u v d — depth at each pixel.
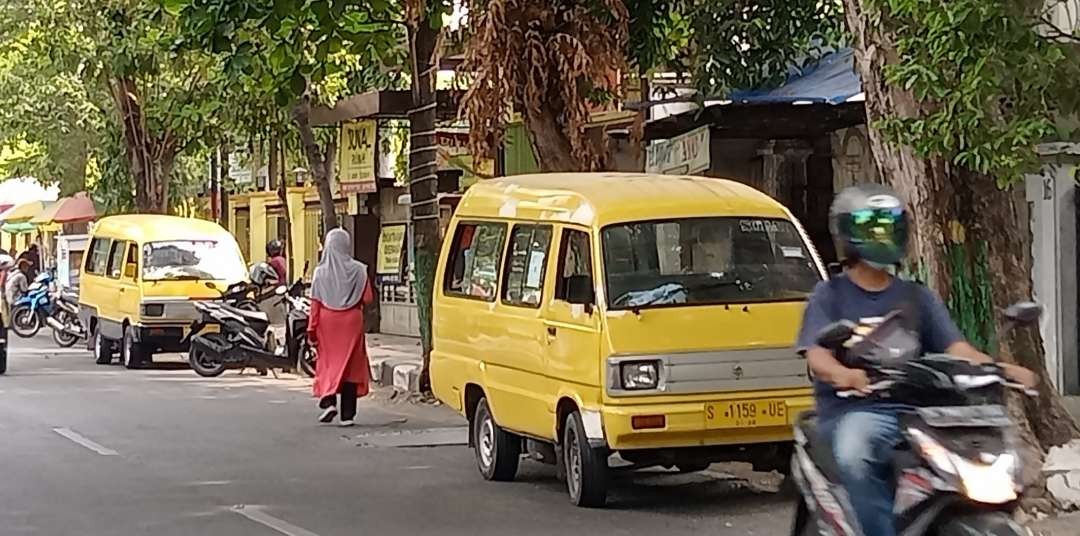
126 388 20.17
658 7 16.52
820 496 6.06
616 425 10.01
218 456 13.59
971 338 10.35
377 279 29.58
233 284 22.69
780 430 10.20
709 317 10.23
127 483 12.02
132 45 25.39
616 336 10.09
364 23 15.88
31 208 46.34
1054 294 15.20
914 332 6.07
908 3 8.80
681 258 10.64
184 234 23.55
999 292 10.43
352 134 27.34
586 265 10.59
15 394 19.19
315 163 24.28
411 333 28.11
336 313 15.84
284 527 10.08
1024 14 8.74
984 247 10.44
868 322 6.03
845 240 6.03
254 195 37.91
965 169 10.41
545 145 15.48
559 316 10.69
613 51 15.34
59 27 26.33
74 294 29.03
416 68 18.23
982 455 5.40
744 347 10.19
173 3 14.05
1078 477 9.95
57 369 23.41
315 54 16.16
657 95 18.72
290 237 31.34
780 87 16.75
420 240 18.44
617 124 19.00
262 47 14.91
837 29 16.50
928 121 9.07
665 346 10.09
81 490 11.66
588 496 10.56
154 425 15.93
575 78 15.02
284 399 18.80
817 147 17.84
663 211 10.77
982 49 8.60
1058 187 15.20
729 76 16.27
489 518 10.36
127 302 23.19
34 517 10.45
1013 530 5.34
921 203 10.29
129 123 30.33
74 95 32.00
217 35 14.11
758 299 10.49
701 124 16.62
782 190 17.81
